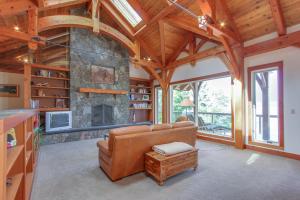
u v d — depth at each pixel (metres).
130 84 8.29
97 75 6.50
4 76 5.57
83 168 3.16
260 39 4.27
